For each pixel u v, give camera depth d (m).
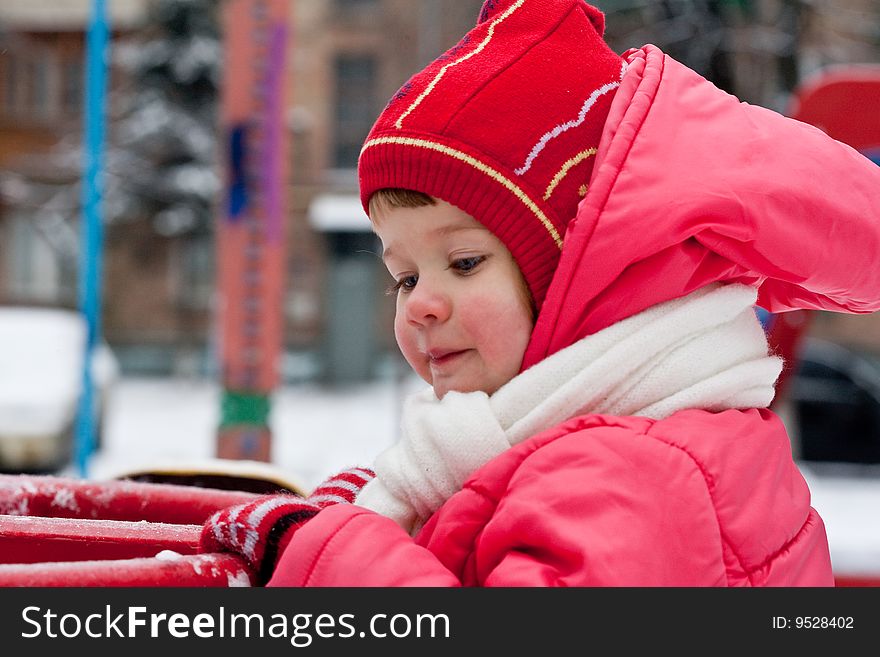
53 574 0.82
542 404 0.95
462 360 1.03
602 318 0.99
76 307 17.16
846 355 8.29
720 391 0.96
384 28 16.28
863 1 8.64
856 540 4.52
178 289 16.86
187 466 1.53
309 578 0.86
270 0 3.00
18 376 6.95
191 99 14.31
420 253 1.04
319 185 16.27
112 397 8.85
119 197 14.61
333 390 14.89
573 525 0.83
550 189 1.02
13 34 16.55
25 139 16.67
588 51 1.12
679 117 1.02
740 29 6.44
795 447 6.49
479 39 1.12
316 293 16.19
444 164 1.01
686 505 0.85
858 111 2.67
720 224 0.94
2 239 17.20
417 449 0.99
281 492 1.45
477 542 0.90
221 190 2.99
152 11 14.26
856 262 1.03
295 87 16.42
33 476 1.33
